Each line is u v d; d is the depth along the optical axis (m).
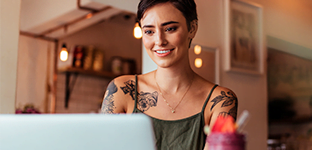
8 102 2.00
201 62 3.14
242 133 0.61
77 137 0.58
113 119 0.60
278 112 4.15
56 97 5.11
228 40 3.38
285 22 4.32
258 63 3.68
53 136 0.57
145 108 1.41
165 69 1.39
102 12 4.32
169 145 1.33
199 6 3.24
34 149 0.57
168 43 1.30
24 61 4.82
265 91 3.79
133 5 3.36
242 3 3.58
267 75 4.08
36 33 4.93
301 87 4.54
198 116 1.37
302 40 4.57
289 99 4.33
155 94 1.42
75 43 5.36
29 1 4.81
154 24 1.30
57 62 5.14
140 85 1.46
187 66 1.42
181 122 1.35
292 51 4.45
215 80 3.26
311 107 4.58
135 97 1.43
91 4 4.03
